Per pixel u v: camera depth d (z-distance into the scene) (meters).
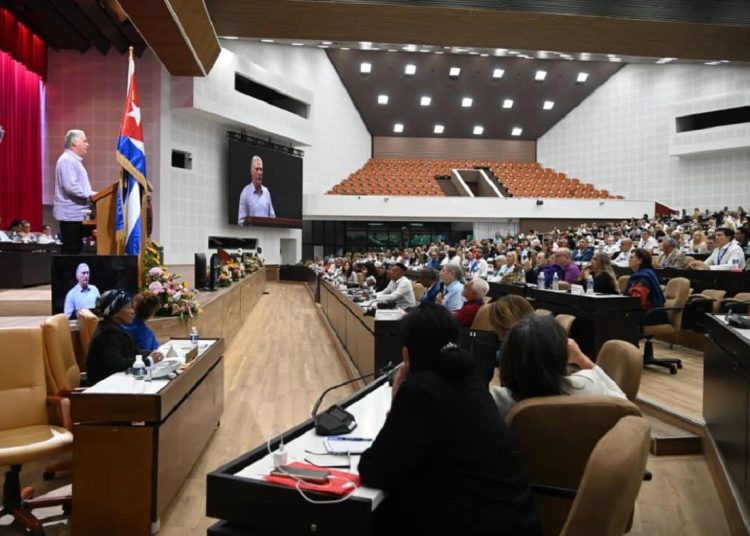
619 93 25.67
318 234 26.00
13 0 12.30
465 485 1.63
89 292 4.95
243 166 18.92
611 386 2.35
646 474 2.57
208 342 4.57
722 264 7.74
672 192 24.31
